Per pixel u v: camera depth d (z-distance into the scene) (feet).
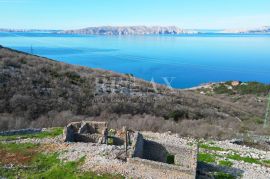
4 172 77.56
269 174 90.17
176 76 476.95
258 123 202.80
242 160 103.71
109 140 98.58
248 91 336.70
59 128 120.26
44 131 116.26
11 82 174.70
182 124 161.07
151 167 74.02
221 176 83.61
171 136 129.90
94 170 74.84
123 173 73.20
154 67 543.39
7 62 207.31
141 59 638.53
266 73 537.24
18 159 84.23
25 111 151.84
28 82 182.29
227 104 259.60
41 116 149.89
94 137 96.68
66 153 85.40
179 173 72.13
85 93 189.88
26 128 128.36
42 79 193.88
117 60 606.55
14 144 94.99
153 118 161.17
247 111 246.47
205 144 120.78
